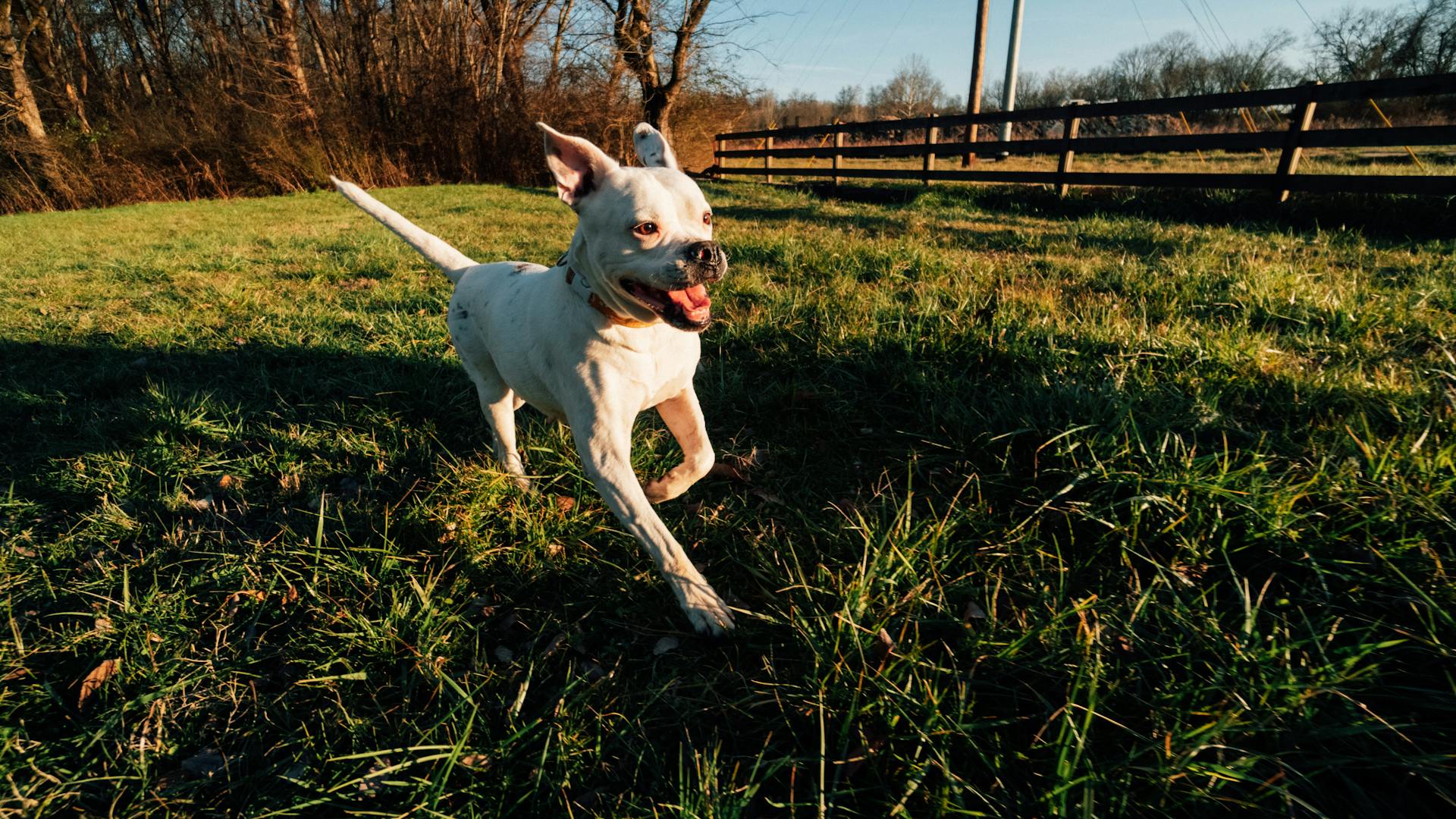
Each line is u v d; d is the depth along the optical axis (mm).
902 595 2066
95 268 7953
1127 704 1668
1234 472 2193
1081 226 7656
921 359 3514
